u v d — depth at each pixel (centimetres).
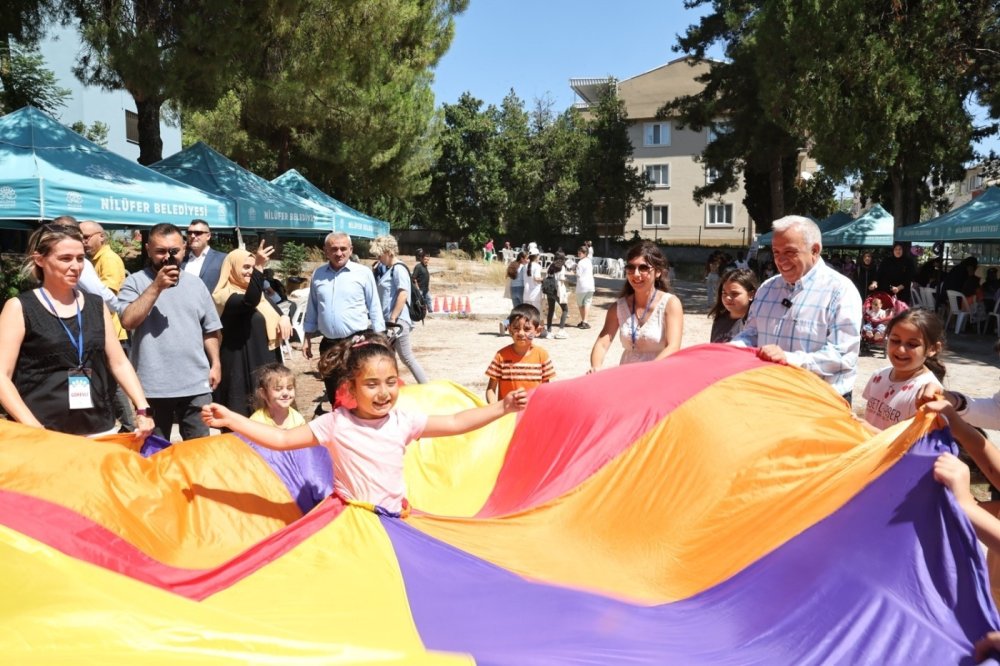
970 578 280
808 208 3959
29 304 414
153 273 563
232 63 1384
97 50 1311
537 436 498
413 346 1551
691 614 317
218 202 1252
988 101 2141
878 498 314
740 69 3059
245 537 402
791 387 433
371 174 3500
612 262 4319
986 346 1608
